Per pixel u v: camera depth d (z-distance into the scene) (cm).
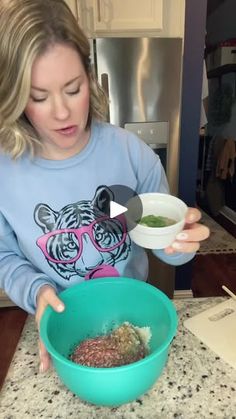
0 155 57
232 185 236
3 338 145
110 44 112
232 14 215
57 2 44
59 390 48
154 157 67
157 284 144
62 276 61
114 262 63
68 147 53
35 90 44
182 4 118
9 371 52
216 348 54
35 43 41
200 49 124
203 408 45
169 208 53
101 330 57
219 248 205
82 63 47
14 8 42
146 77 118
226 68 222
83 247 60
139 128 124
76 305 54
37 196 58
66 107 46
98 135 60
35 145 55
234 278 178
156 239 48
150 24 119
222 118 236
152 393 47
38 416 45
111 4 115
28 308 54
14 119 48
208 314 61
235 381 49
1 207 57
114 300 56
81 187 59
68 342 54
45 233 59
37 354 54
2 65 43
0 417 45
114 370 39
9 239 61
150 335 52
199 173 261
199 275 180
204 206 258
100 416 45
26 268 58
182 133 136
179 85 120
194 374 50
